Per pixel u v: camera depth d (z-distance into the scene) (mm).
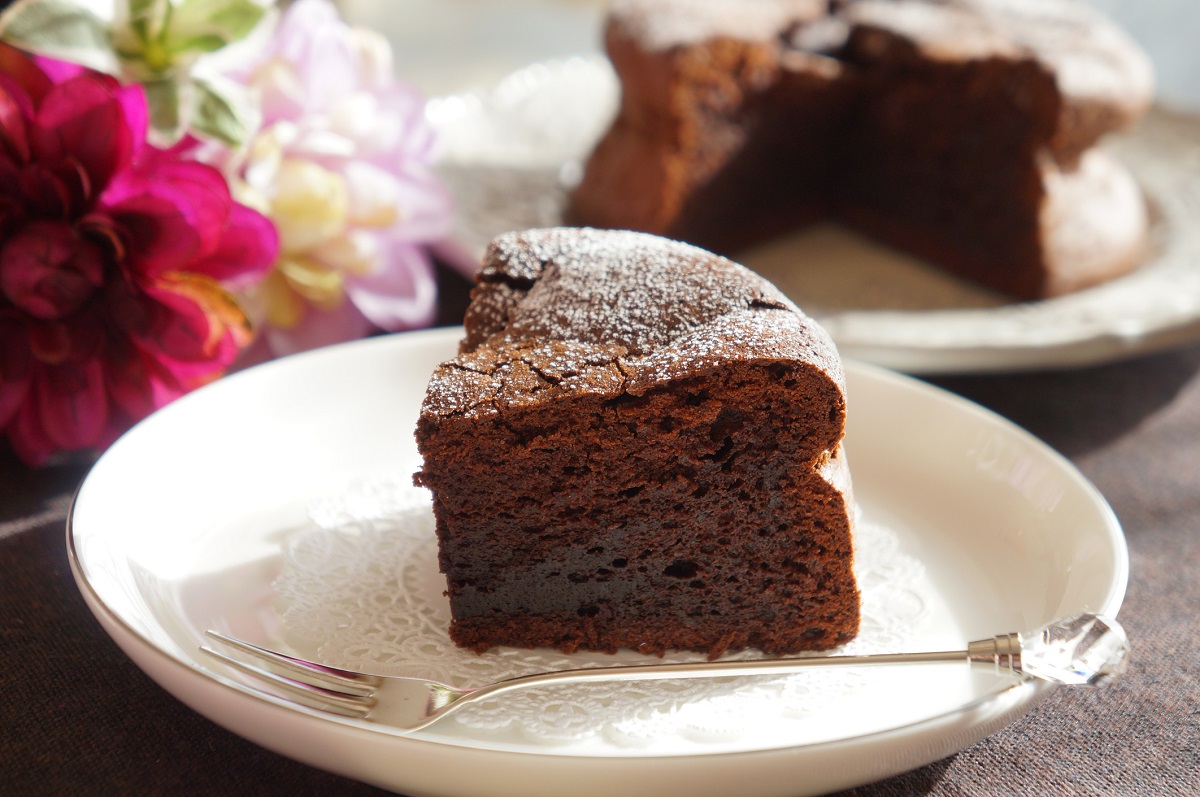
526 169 660
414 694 406
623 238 464
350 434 479
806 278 623
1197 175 668
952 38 642
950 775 405
